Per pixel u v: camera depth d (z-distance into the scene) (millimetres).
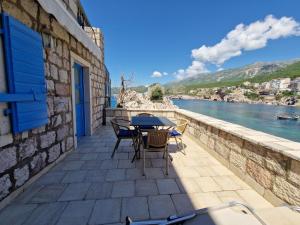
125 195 2117
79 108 4758
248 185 2418
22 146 2064
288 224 1120
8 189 1863
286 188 1813
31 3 2211
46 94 2568
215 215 1211
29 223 1625
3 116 1745
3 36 1734
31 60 2145
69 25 2818
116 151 3750
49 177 2527
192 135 4758
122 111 6828
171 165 3062
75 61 3990
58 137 3035
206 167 3000
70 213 1774
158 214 1795
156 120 3598
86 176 2588
